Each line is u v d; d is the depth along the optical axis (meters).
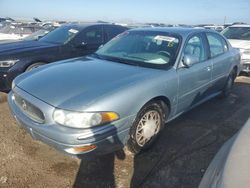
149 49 4.02
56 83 3.11
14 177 2.95
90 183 2.91
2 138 3.67
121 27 7.33
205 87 4.54
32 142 3.61
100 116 2.73
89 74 3.32
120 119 2.89
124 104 2.92
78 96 2.83
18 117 3.13
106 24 6.99
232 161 1.70
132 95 3.01
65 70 3.50
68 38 6.27
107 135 2.78
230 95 5.99
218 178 1.67
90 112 2.70
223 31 9.52
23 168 3.09
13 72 5.25
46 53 5.69
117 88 2.97
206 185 1.85
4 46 5.82
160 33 4.27
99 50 4.44
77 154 2.72
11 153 3.35
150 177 3.04
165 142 3.76
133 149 3.29
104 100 2.80
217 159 2.10
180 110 4.01
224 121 4.56
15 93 3.29
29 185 2.84
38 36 7.66
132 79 3.21
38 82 3.20
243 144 1.85
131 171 3.11
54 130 2.72
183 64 3.84
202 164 3.30
